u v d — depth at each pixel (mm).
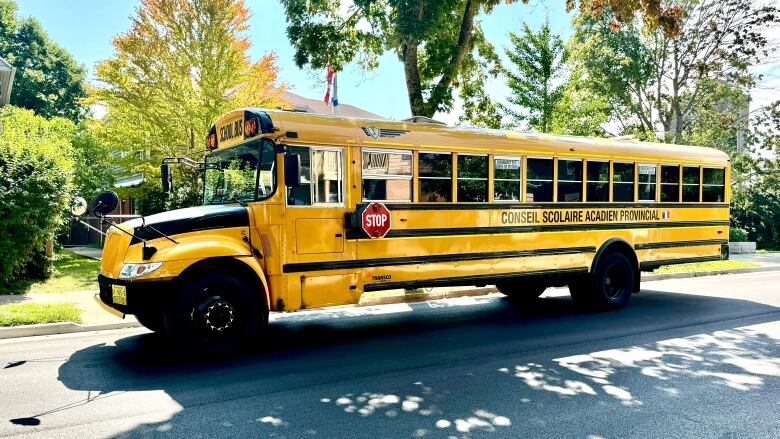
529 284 9664
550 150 8984
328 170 7047
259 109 6957
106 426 4395
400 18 12000
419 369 6059
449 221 8000
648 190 10234
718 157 11328
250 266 6566
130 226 6547
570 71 19578
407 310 10047
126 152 17281
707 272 15945
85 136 23328
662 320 8906
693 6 24297
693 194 10898
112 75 15438
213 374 5852
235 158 7395
